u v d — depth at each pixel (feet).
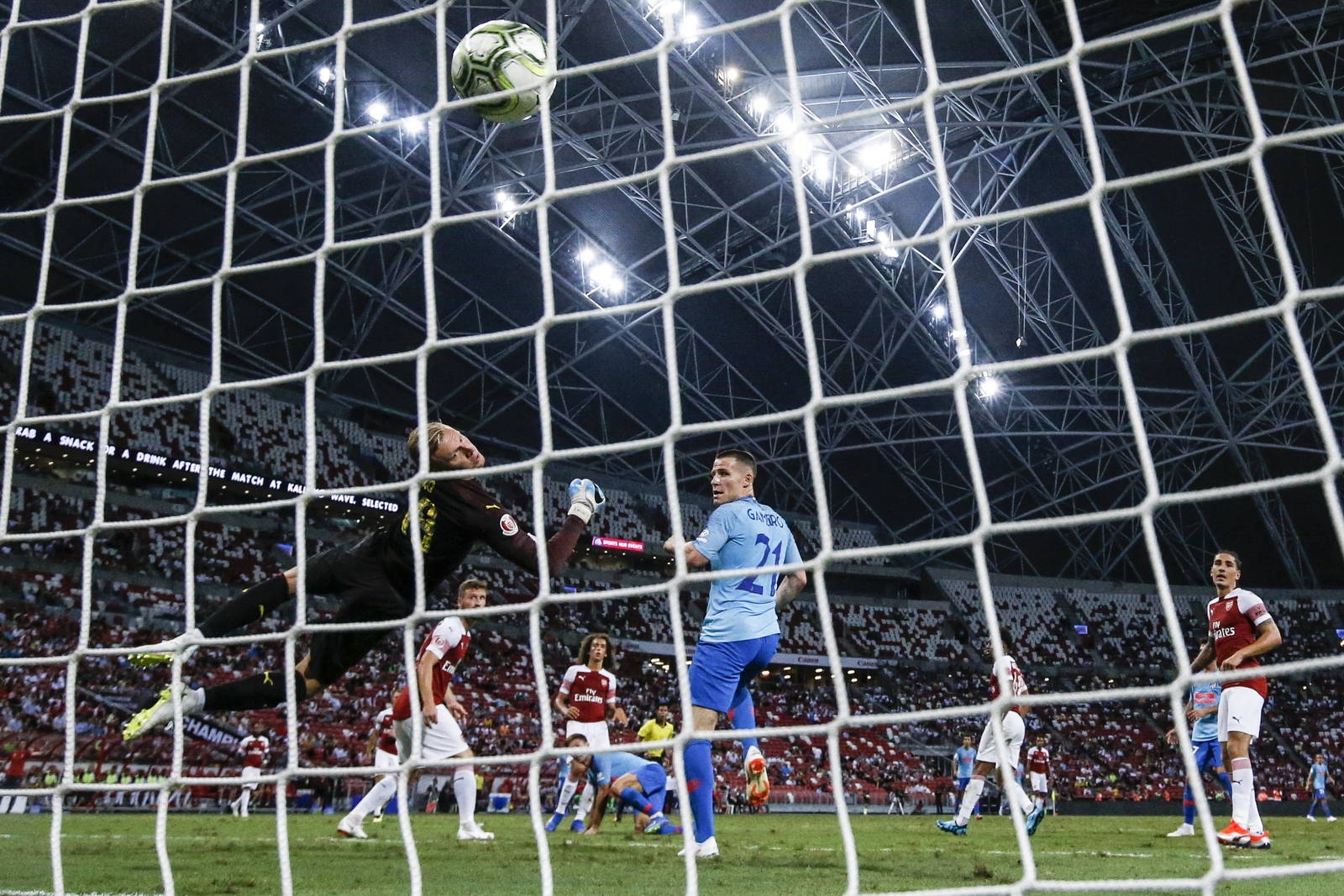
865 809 101.96
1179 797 117.08
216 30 81.46
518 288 115.03
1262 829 23.17
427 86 91.25
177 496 111.14
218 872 15.16
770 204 106.01
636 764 27.91
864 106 94.27
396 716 24.45
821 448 141.08
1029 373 126.41
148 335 113.39
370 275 111.55
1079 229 106.42
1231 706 23.41
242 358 117.91
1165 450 142.20
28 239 97.50
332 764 81.41
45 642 89.04
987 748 32.17
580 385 132.16
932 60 10.98
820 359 126.82
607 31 84.89
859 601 147.64
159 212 98.53
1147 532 8.77
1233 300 113.70
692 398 134.72
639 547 137.69
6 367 101.04
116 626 94.89
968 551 155.63
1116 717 139.74
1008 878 14.73
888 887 13.60
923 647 144.36
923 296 116.16
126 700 84.84
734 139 96.94
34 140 87.97
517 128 93.81
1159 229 106.93
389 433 129.49
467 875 14.93
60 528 100.22
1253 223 104.94
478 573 126.62
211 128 90.48
